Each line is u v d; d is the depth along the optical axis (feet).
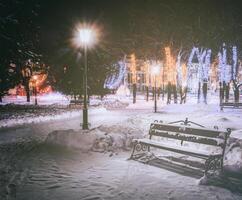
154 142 28.09
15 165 27.02
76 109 94.73
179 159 28.30
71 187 21.15
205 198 19.01
